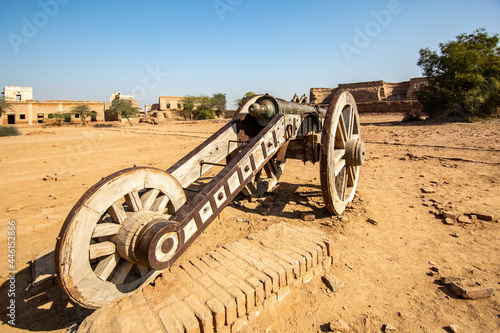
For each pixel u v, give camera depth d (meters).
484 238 3.79
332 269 3.21
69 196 6.12
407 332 2.32
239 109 4.84
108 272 2.33
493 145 10.15
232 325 2.31
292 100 5.33
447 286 2.87
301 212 4.78
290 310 2.62
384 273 3.13
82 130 28.80
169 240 2.36
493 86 19.75
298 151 5.16
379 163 8.57
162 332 2.01
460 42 22.47
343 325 2.36
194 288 2.48
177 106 58.00
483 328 2.33
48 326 2.46
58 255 2.01
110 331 1.98
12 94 53.44
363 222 4.39
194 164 3.68
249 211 4.96
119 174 2.31
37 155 12.20
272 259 2.89
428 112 23.72
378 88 45.66
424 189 5.70
